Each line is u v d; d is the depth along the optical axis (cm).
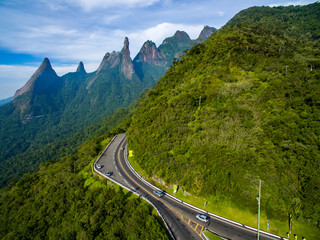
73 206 4538
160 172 4738
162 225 3462
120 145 8038
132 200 4088
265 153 3831
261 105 4691
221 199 3834
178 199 4191
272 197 3459
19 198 5841
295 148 3666
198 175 4091
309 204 3200
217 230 3328
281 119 4109
